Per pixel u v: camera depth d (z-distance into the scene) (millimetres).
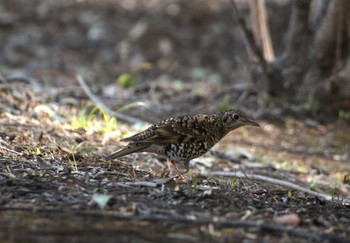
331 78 16703
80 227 7008
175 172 10930
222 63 24250
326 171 13258
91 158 10242
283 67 17438
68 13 26672
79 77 16047
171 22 26484
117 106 16438
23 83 16469
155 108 16578
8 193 7965
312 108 16922
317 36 17234
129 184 8789
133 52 24609
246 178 11195
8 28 25438
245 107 17047
